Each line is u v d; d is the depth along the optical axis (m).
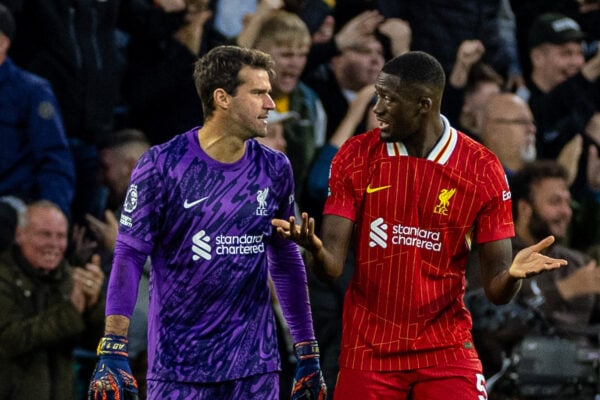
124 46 24.30
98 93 23.47
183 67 24.16
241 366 14.62
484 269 15.20
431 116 14.89
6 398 19.89
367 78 26.05
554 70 31.08
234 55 14.55
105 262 22.67
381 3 27.09
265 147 15.00
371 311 15.21
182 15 24.16
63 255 21.16
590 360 22.39
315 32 25.80
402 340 15.09
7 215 20.50
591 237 29.98
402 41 27.02
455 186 14.93
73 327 20.45
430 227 14.97
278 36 24.56
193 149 14.57
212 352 14.55
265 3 24.69
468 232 15.14
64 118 23.20
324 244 15.01
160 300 14.67
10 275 20.34
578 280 24.44
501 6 30.42
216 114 14.55
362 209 15.13
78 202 23.34
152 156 14.45
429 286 15.06
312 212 25.19
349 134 25.45
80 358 22.50
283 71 24.69
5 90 22.05
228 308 14.60
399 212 14.98
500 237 15.06
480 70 28.52
